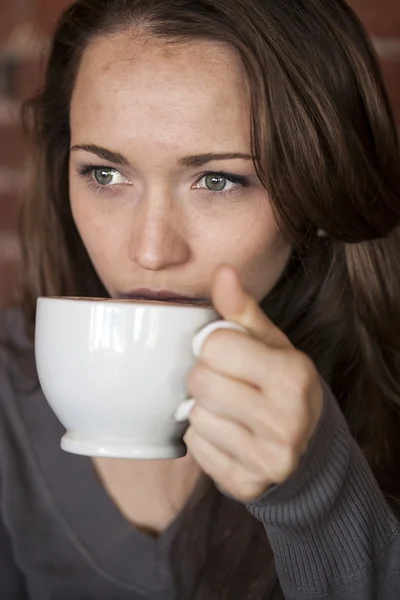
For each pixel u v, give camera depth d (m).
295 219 1.21
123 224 1.19
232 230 1.16
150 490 1.38
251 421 0.88
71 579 1.42
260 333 0.89
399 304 1.43
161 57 1.13
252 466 0.90
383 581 1.08
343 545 1.02
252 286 1.22
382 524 1.06
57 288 1.56
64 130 1.46
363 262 1.39
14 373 1.50
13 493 1.44
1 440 1.46
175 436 0.98
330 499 0.96
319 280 1.41
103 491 1.40
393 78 1.89
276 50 1.16
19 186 2.04
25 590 1.48
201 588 1.33
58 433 1.44
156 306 0.91
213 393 0.88
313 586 1.03
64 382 0.94
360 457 1.03
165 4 1.14
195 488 1.34
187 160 1.12
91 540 1.41
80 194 1.23
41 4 1.98
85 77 1.18
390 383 1.44
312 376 0.88
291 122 1.18
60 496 1.42
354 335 1.43
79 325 0.92
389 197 1.36
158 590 1.37
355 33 1.35
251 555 1.32
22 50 2.01
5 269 2.07
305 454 0.92
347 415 1.42
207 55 1.13
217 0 1.13
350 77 1.29
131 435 0.97
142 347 0.91
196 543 1.34
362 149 1.30
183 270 1.17
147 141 1.12
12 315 1.62
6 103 2.03
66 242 1.55
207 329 0.89
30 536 1.43
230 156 1.13
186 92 1.11
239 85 1.13
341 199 1.25
